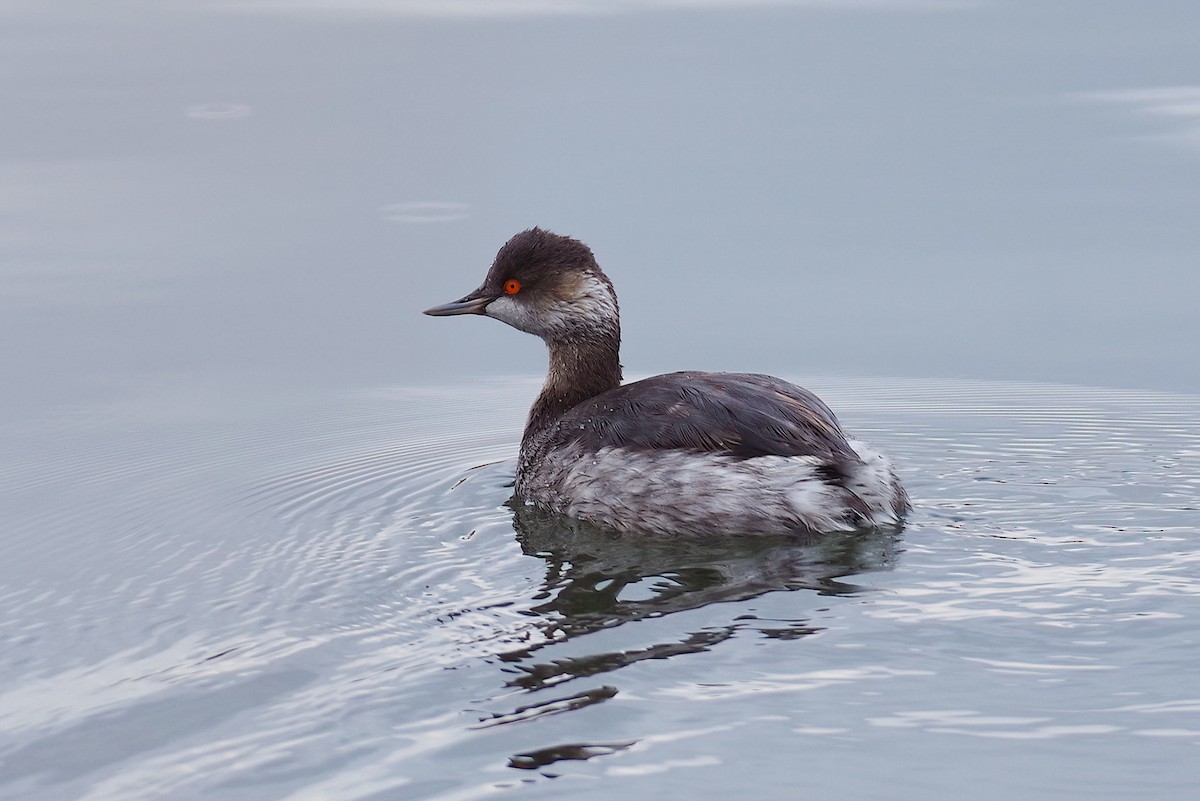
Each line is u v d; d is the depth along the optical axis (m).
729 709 9.30
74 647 11.21
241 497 15.44
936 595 11.30
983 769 8.46
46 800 8.62
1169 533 12.88
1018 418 17.80
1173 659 9.91
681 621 10.95
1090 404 18.38
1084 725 8.97
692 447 13.56
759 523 13.12
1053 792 8.20
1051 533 12.95
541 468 14.75
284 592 12.19
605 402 14.67
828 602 11.23
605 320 15.82
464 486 15.67
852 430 17.47
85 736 9.45
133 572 13.01
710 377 14.38
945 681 9.64
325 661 10.55
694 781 8.39
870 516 13.15
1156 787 8.22
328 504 15.07
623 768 8.58
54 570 13.16
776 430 13.41
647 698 9.52
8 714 9.88
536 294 15.78
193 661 10.71
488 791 8.37
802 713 9.23
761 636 10.53
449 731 9.19
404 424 18.70
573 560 12.75
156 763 9.02
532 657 10.37
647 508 13.56
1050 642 10.26
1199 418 17.58
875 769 8.49
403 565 12.81
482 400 19.89
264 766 8.87
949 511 13.80
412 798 8.33
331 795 8.44
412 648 10.71
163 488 15.88
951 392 19.19
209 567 13.05
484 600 11.76
